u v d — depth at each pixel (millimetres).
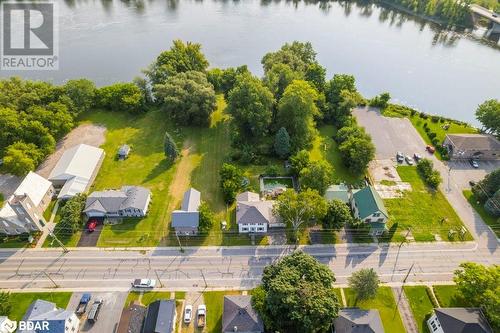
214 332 70250
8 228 86688
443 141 120000
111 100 129625
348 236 89062
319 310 63219
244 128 119188
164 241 87562
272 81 122500
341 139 116625
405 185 103938
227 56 175750
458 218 94875
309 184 94562
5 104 114250
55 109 115938
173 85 122938
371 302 75438
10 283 78312
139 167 108188
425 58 178125
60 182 100375
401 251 86250
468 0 196750
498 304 66375
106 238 87812
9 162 97250
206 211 89500
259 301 69125
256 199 95312
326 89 134000
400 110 134625
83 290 77250
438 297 76812
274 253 85188
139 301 75312
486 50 184625
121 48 179625
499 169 96812
